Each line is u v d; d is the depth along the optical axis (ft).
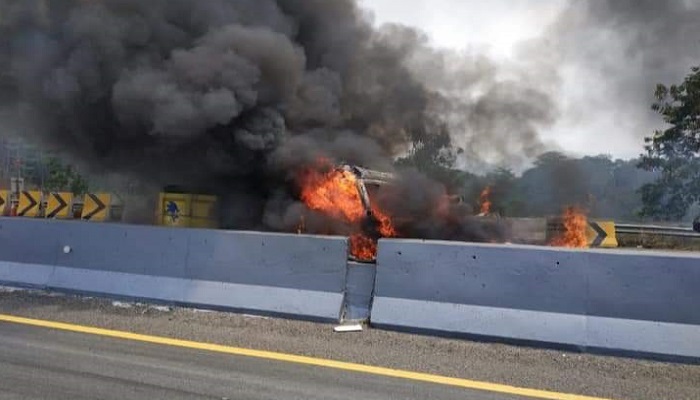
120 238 25.43
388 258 21.26
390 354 17.92
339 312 21.35
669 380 16.02
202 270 23.73
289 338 19.47
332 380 15.52
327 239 22.15
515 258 19.83
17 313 22.29
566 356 18.12
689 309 17.99
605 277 18.86
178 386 14.85
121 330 20.12
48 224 27.09
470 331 19.65
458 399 14.34
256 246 23.02
